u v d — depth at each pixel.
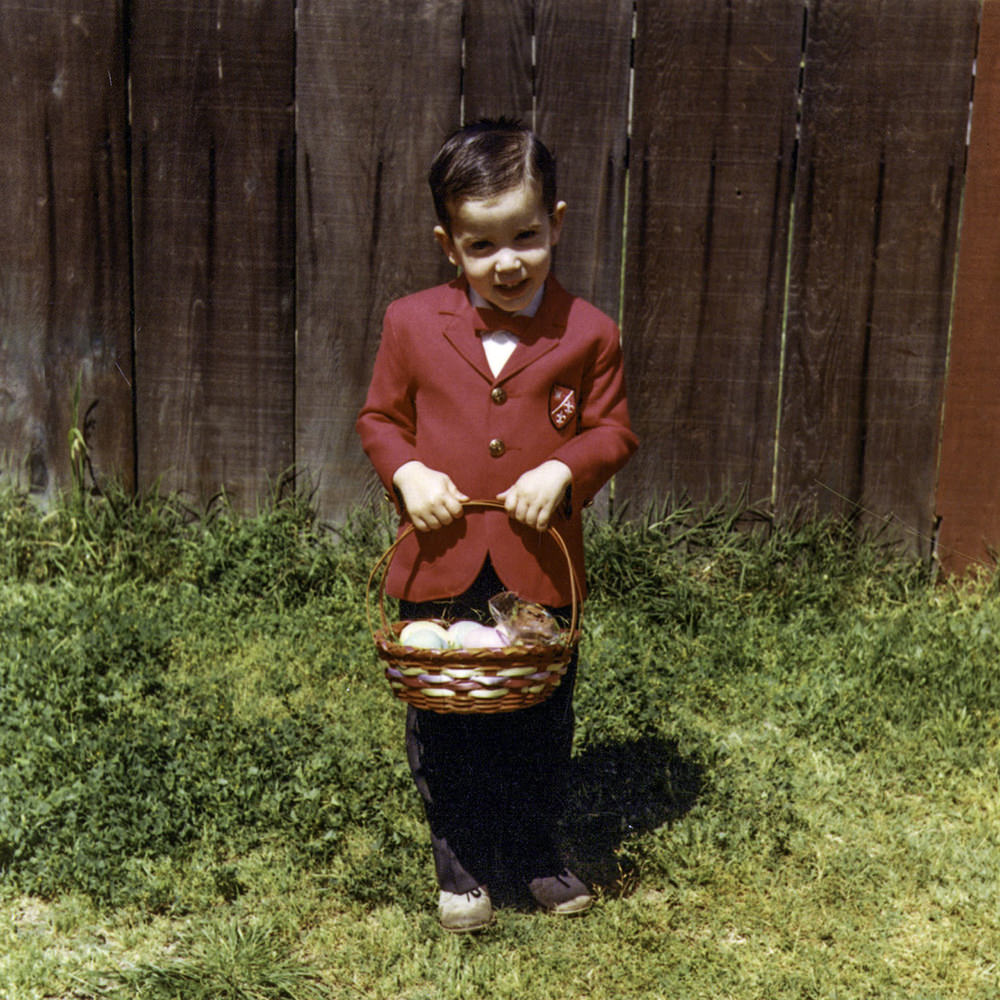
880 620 4.59
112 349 4.92
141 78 4.68
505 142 2.64
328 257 4.82
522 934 2.87
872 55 4.57
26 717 3.67
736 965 2.76
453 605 2.87
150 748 3.47
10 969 2.68
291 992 2.64
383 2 4.60
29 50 4.66
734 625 4.52
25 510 5.04
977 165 4.62
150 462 5.03
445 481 2.71
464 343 2.77
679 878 3.08
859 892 3.02
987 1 4.51
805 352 4.81
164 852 3.10
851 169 4.66
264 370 4.93
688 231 4.72
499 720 2.94
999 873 3.09
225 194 4.77
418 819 3.29
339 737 3.67
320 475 5.02
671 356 4.83
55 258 4.83
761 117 4.63
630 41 4.59
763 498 4.94
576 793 3.46
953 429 4.84
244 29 4.64
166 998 2.60
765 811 3.34
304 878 3.05
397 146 4.72
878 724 3.84
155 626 4.32
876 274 4.73
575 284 4.78
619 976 2.72
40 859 3.02
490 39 4.61
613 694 3.94
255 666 4.18
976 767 3.62
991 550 4.94
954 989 2.70
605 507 4.96
